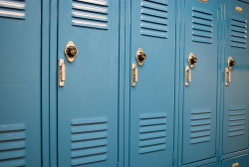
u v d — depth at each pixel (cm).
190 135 170
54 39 117
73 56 120
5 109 106
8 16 105
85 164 127
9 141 107
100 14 130
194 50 172
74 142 123
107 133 134
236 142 201
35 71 113
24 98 111
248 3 207
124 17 140
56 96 118
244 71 206
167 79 158
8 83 107
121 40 138
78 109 124
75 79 123
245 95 207
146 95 149
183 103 166
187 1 167
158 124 154
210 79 182
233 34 196
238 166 203
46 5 115
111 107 135
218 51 187
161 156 157
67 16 120
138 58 142
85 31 126
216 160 187
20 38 109
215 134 186
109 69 134
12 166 108
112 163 136
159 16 153
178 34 163
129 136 143
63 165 120
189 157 170
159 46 154
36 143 114
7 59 106
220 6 187
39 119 115
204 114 178
